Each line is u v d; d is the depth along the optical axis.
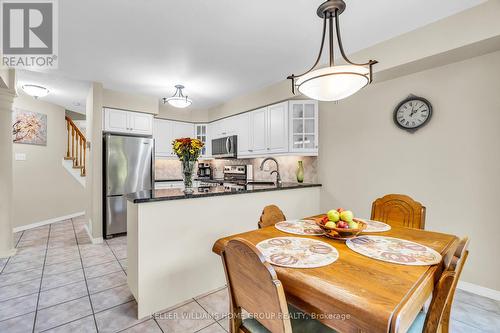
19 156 4.12
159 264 1.90
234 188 2.71
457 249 0.95
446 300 0.85
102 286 2.22
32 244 3.40
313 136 3.32
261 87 3.66
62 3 1.77
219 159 5.35
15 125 4.05
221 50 2.52
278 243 1.34
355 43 2.38
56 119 4.81
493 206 2.02
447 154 2.25
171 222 1.97
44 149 4.55
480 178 2.07
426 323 0.88
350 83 1.45
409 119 2.46
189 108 5.03
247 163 4.64
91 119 3.54
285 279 0.98
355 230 1.39
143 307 1.81
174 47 2.45
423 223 1.78
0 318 1.75
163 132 4.75
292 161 3.75
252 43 2.38
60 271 2.53
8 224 2.98
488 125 2.03
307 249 1.25
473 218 2.11
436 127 2.31
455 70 2.19
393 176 2.61
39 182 4.45
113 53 2.57
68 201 5.05
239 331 1.08
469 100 2.12
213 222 2.24
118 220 3.74
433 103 2.32
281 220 1.92
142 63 2.82
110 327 1.68
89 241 3.53
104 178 3.69
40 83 3.50
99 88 3.48
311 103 3.32
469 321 1.72
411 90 2.47
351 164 2.99
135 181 3.92
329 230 1.43
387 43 2.31
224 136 4.62
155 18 1.97
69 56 2.63
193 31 2.17
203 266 2.16
